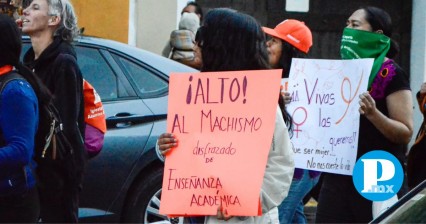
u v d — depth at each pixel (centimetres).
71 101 615
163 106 847
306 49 680
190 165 462
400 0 1250
